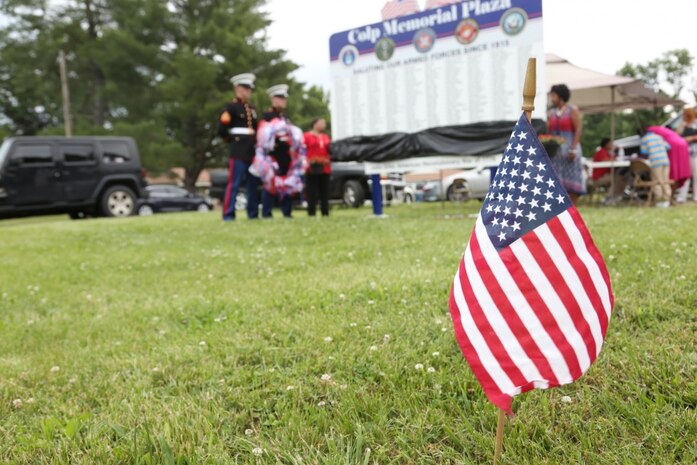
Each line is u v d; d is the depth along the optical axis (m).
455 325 1.62
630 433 1.78
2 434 2.09
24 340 3.37
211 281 4.69
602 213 7.78
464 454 1.75
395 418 2.01
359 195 15.06
